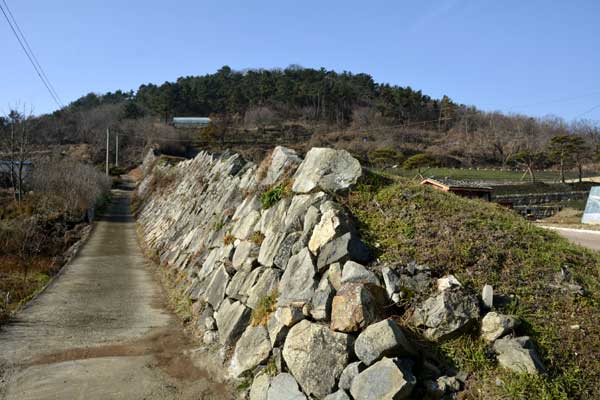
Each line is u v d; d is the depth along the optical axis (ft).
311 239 17.88
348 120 252.42
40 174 94.38
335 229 16.97
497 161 186.70
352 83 291.79
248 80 307.17
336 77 300.20
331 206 18.81
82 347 22.18
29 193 93.61
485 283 14.97
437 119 231.71
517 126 225.35
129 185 166.81
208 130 217.97
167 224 56.80
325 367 13.35
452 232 17.75
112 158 219.00
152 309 29.60
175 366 19.56
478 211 20.68
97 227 79.66
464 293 14.01
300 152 28.02
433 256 16.08
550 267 16.38
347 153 22.22
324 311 14.67
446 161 176.55
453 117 238.27
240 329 19.40
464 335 13.15
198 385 17.51
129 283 38.19
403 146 190.19
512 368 11.90
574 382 11.63
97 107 308.40
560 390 11.34
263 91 276.41
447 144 203.41
